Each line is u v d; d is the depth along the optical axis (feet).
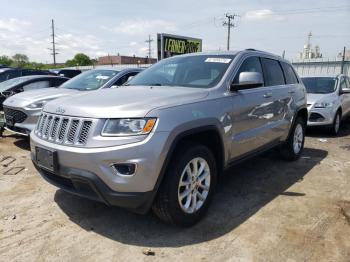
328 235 11.23
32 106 20.62
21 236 10.93
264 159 20.49
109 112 10.22
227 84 13.41
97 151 9.91
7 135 25.45
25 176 16.55
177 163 10.69
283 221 12.19
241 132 13.89
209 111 11.91
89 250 10.21
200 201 11.98
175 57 16.71
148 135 10.00
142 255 9.96
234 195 14.64
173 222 11.12
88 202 13.53
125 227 11.59
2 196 14.10
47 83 30.19
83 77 25.71
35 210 12.81
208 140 12.69
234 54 14.99
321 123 28.60
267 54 17.46
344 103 31.91
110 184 9.95
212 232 11.32
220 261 9.71
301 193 14.99
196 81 13.78
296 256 10.00
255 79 13.15
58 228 11.48
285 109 17.80
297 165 19.39
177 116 10.69
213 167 12.26
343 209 13.32
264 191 15.19
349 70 80.94
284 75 18.70
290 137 19.15
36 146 11.73
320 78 32.91
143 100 10.91
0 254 9.92
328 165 19.54
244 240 10.84
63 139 10.80
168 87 13.38
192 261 9.70
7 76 43.96
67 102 11.58
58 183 11.36
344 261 9.80
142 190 10.03
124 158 9.80
